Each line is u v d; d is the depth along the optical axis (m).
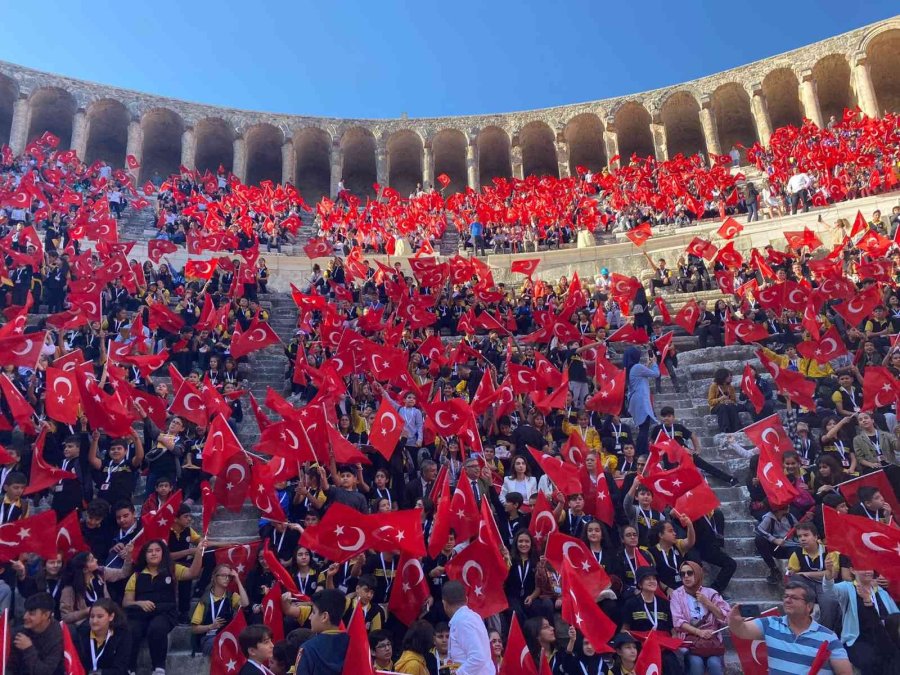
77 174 33.03
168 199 32.97
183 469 10.98
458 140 48.69
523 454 11.45
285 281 26.31
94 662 7.25
